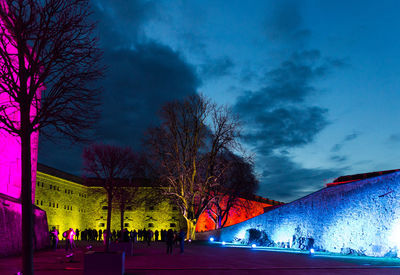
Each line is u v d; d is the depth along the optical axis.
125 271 15.09
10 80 10.29
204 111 45.97
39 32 10.54
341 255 24.31
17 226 26.31
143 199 57.38
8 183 28.89
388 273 14.39
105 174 35.84
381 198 23.84
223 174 47.56
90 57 11.62
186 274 14.32
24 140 10.02
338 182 47.03
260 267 16.66
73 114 11.48
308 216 30.27
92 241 51.72
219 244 39.84
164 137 45.06
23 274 9.12
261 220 37.69
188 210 45.09
